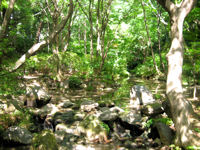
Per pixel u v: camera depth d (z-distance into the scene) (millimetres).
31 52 4801
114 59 14492
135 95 7527
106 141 4371
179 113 3447
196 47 4305
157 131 4285
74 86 10633
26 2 13945
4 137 4164
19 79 5199
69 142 4254
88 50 18438
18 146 4043
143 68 18438
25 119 5336
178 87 3531
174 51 3588
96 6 13234
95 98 8469
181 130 3436
